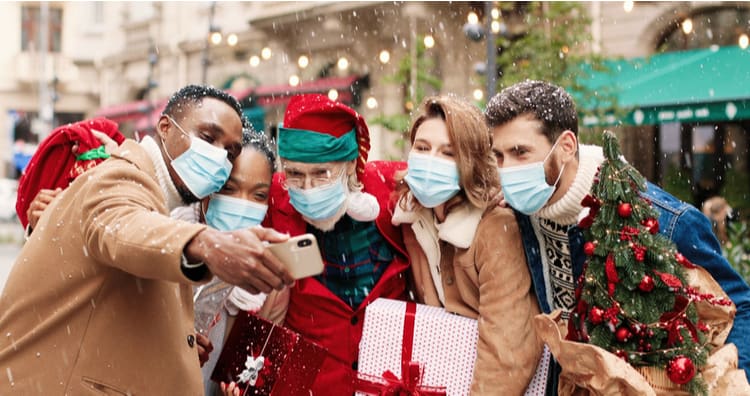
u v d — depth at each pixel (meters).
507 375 2.66
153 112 21.98
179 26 22.62
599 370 2.34
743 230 7.47
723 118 9.03
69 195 2.27
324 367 2.97
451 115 2.79
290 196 2.94
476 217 2.82
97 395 2.19
